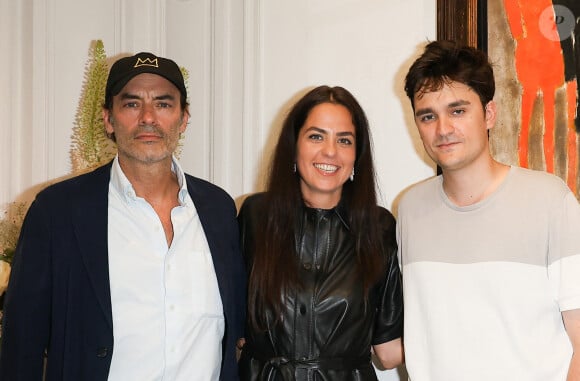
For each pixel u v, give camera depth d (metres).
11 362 1.73
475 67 1.78
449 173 1.85
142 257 1.81
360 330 2.00
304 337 1.96
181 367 1.80
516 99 2.26
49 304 1.76
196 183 2.06
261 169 2.86
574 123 2.14
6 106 3.06
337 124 2.01
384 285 2.09
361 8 2.66
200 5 3.06
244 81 2.88
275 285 1.98
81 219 1.78
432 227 1.91
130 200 1.86
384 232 2.11
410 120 2.58
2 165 3.06
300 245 2.05
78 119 2.73
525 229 1.74
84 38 3.12
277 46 2.83
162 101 1.87
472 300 1.78
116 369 1.73
